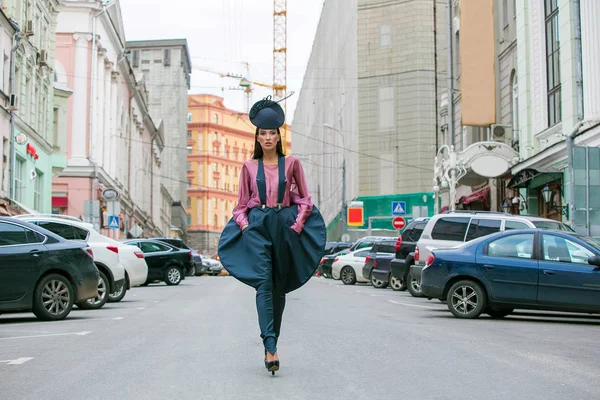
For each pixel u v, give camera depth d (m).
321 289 25.31
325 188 74.75
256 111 6.66
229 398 5.76
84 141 45.25
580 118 23.08
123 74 57.41
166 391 6.05
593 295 12.34
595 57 22.31
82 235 15.91
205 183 142.88
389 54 54.66
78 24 45.69
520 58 27.95
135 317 13.19
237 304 16.69
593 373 7.04
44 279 12.42
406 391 6.06
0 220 12.38
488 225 16.55
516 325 12.14
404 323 11.98
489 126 31.39
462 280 13.15
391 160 54.19
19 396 5.93
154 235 81.38
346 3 59.72
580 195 19.75
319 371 7.02
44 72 35.94
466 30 29.30
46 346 9.00
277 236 6.53
